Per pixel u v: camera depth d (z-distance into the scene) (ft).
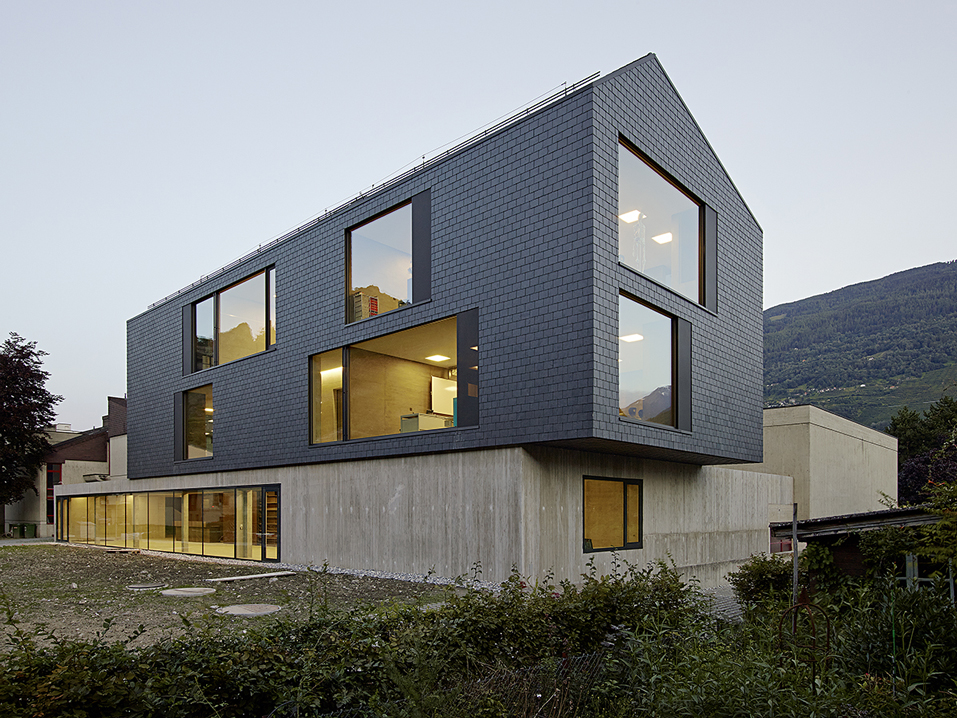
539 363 35.63
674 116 43.16
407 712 12.37
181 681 11.41
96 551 67.67
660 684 14.99
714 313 45.75
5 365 108.99
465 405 39.01
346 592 33.81
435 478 40.22
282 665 12.58
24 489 108.99
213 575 42.68
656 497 45.91
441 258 41.45
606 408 34.24
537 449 37.06
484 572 36.86
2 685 9.86
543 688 14.92
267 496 53.21
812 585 27.78
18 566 50.98
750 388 49.57
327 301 48.98
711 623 20.13
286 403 51.72
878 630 18.17
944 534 20.95
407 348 45.42
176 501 64.39
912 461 133.69
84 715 9.87
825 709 13.09
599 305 34.30
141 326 72.49
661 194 41.75
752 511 57.57
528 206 37.11
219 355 60.54
